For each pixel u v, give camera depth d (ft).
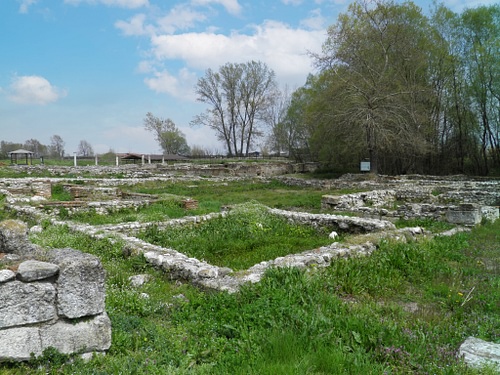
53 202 46.93
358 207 51.93
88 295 11.54
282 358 12.17
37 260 11.47
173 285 21.39
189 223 38.83
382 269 22.91
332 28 107.86
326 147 126.62
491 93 113.19
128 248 26.68
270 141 208.44
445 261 26.45
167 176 102.42
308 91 148.05
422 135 106.83
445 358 12.80
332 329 13.94
